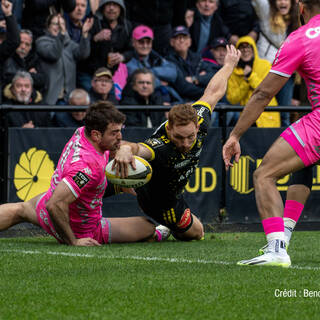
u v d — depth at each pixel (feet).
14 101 90.07
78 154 53.78
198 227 62.08
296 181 49.96
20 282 36.04
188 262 44.50
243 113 43.62
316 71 41.55
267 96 42.86
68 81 95.86
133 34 101.24
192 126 47.75
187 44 104.27
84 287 34.45
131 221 59.98
